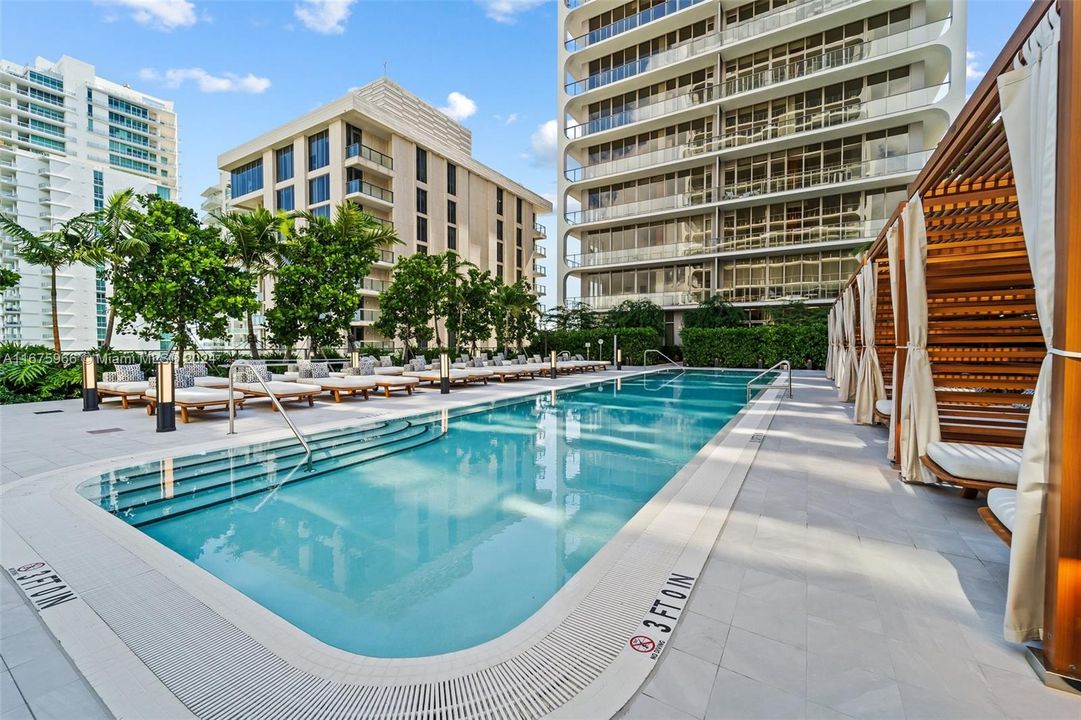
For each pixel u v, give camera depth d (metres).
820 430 6.93
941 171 3.66
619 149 27.03
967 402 4.66
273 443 6.56
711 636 2.06
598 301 27.84
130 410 8.98
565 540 3.66
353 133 26.84
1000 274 4.48
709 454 5.40
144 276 11.04
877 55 20.05
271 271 14.90
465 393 12.12
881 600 2.35
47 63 73.62
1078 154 1.78
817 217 22.59
